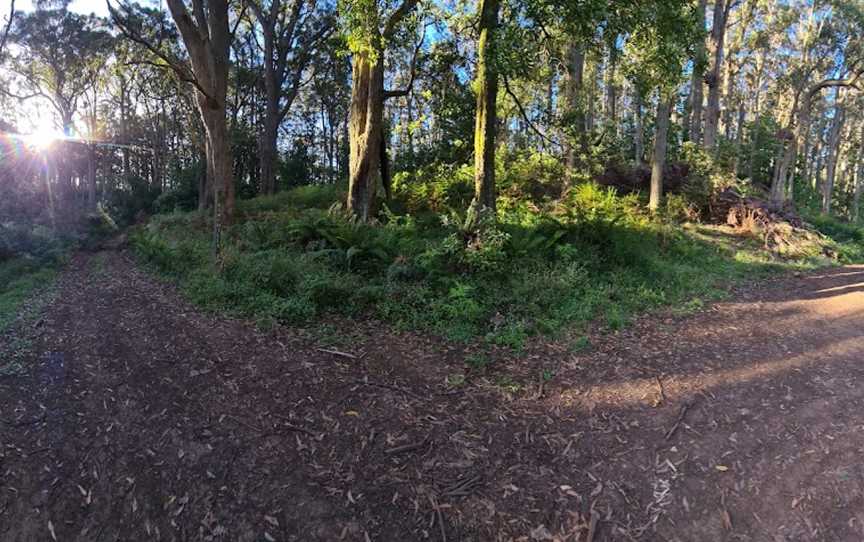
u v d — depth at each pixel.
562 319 6.87
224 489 3.50
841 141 45.06
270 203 19.11
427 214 13.37
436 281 7.70
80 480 3.63
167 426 4.17
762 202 15.54
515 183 15.09
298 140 38.56
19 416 4.37
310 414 4.35
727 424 4.21
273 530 3.18
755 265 11.69
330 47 26.41
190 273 9.65
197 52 13.48
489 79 9.00
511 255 8.52
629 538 3.06
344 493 3.45
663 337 6.43
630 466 3.69
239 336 6.07
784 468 3.62
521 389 4.90
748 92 37.47
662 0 7.33
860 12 23.80
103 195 42.12
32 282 11.30
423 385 4.95
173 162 38.78
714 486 3.46
